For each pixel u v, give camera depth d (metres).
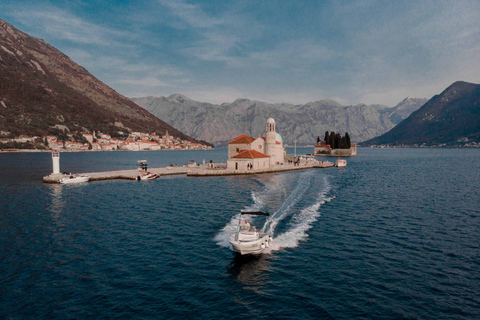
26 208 36.03
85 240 24.47
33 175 73.06
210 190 49.44
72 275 18.33
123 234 26.03
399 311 14.69
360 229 27.83
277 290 16.77
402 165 113.81
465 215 33.19
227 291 16.67
